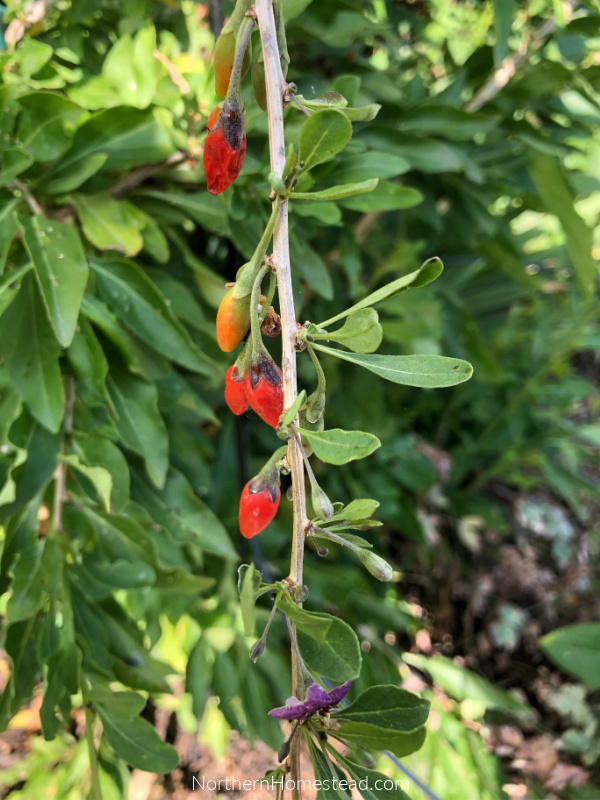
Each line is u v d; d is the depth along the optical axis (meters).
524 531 0.70
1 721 0.28
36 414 0.25
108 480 0.27
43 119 0.27
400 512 0.57
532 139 0.42
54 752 0.46
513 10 0.35
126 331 0.32
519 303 0.73
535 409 0.69
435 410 0.67
